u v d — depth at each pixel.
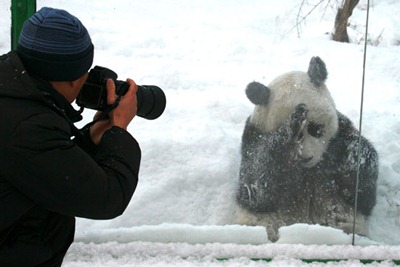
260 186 4.72
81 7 6.86
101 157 2.66
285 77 4.96
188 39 6.37
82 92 2.84
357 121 4.86
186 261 3.90
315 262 3.93
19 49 2.52
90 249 3.95
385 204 4.66
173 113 5.48
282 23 5.64
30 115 2.44
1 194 2.46
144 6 7.23
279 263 3.89
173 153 5.04
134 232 4.11
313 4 5.86
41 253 2.66
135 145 2.71
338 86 4.97
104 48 6.34
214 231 4.14
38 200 2.46
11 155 2.38
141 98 3.04
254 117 5.05
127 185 2.61
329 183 4.61
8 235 2.58
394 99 4.97
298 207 4.65
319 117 4.71
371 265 3.92
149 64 6.05
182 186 4.83
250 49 5.81
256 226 4.36
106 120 2.93
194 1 7.47
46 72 2.50
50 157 2.41
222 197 4.80
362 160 4.61
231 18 6.67
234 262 3.89
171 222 4.54
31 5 4.19
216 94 5.63
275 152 4.79
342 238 4.16
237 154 5.10
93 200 2.47
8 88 2.46
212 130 5.27
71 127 2.72
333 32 5.59
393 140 4.90
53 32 2.46
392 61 5.19
